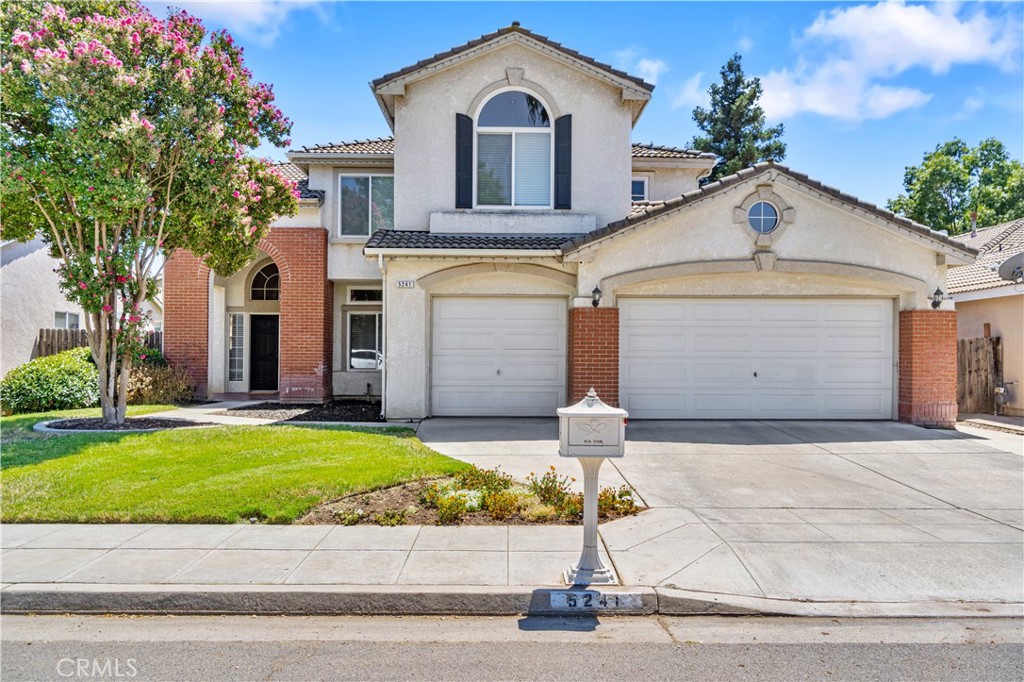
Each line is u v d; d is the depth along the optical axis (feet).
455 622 14.83
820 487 25.03
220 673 12.30
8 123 30.73
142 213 34.09
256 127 36.76
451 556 17.61
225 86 33.60
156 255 35.37
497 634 14.17
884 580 16.61
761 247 38.09
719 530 19.98
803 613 15.05
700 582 16.22
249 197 36.86
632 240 37.96
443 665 12.68
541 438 33.42
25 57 29.04
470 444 31.91
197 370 50.98
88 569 16.48
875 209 37.50
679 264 37.88
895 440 33.53
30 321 54.34
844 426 37.24
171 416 40.09
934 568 17.33
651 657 13.08
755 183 37.86
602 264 37.93
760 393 39.37
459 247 37.65
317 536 19.11
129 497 21.66
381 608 15.23
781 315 39.37
